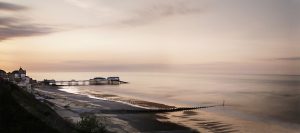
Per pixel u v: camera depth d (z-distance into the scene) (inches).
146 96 4781.0
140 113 2667.3
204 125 2218.3
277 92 5821.9
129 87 7204.7
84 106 2970.0
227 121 2416.3
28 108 1681.8
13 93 2028.8
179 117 2551.7
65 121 1862.7
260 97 4857.3
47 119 1562.5
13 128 1242.6
